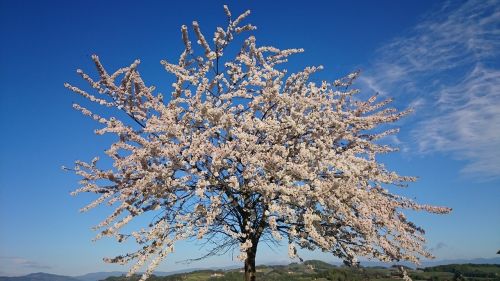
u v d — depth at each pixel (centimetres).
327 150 1039
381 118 1134
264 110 1114
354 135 1203
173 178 987
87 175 1018
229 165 995
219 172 1005
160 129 954
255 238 1043
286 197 893
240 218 1053
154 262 859
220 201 923
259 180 932
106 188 1033
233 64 1132
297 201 930
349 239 1090
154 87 1119
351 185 914
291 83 1207
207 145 958
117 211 914
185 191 1006
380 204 980
